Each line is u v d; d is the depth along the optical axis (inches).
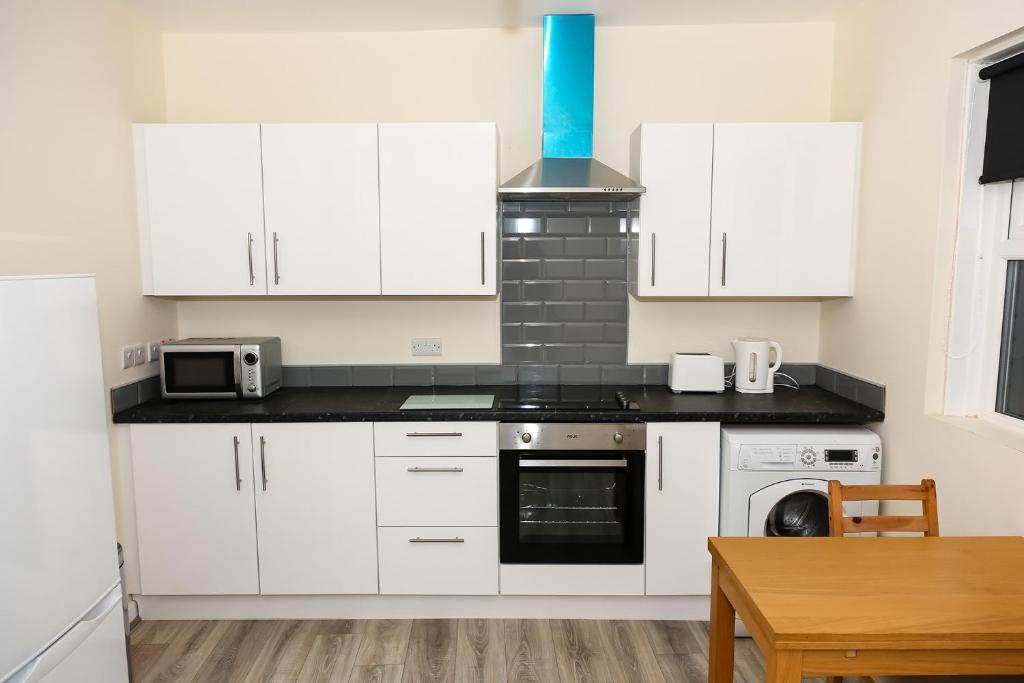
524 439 107.9
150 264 116.4
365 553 111.0
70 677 63.1
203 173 114.9
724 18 121.8
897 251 103.3
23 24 88.9
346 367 131.6
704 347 131.5
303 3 112.0
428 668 99.2
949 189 92.4
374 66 126.5
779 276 116.6
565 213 128.2
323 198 115.4
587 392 124.9
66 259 97.3
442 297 130.6
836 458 104.6
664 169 115.0
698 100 126.5
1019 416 88.4
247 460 109.0
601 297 130.2
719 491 109.3
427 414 108.0
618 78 126.6
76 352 64.7
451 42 126.0
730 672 74.1
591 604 113.3
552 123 119.0
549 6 114.3
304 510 110.1
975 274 92.6
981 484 85.6
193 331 130.9
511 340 131.3
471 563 111.0
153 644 106.1
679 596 112.5
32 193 90.5
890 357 105.7
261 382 118.3
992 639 55.3
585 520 111.5
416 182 115.2
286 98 127.1
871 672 56.4
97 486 67.7
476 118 127.3
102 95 106.0
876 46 109.4
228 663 100.9
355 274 117.0
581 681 96.0
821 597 61.2
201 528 110.3
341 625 112.0
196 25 122.1
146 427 108.3
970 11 86.0
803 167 114.6
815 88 125.8
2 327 55.4
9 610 55.4
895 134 103.9
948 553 71.1
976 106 89.8
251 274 116.6
